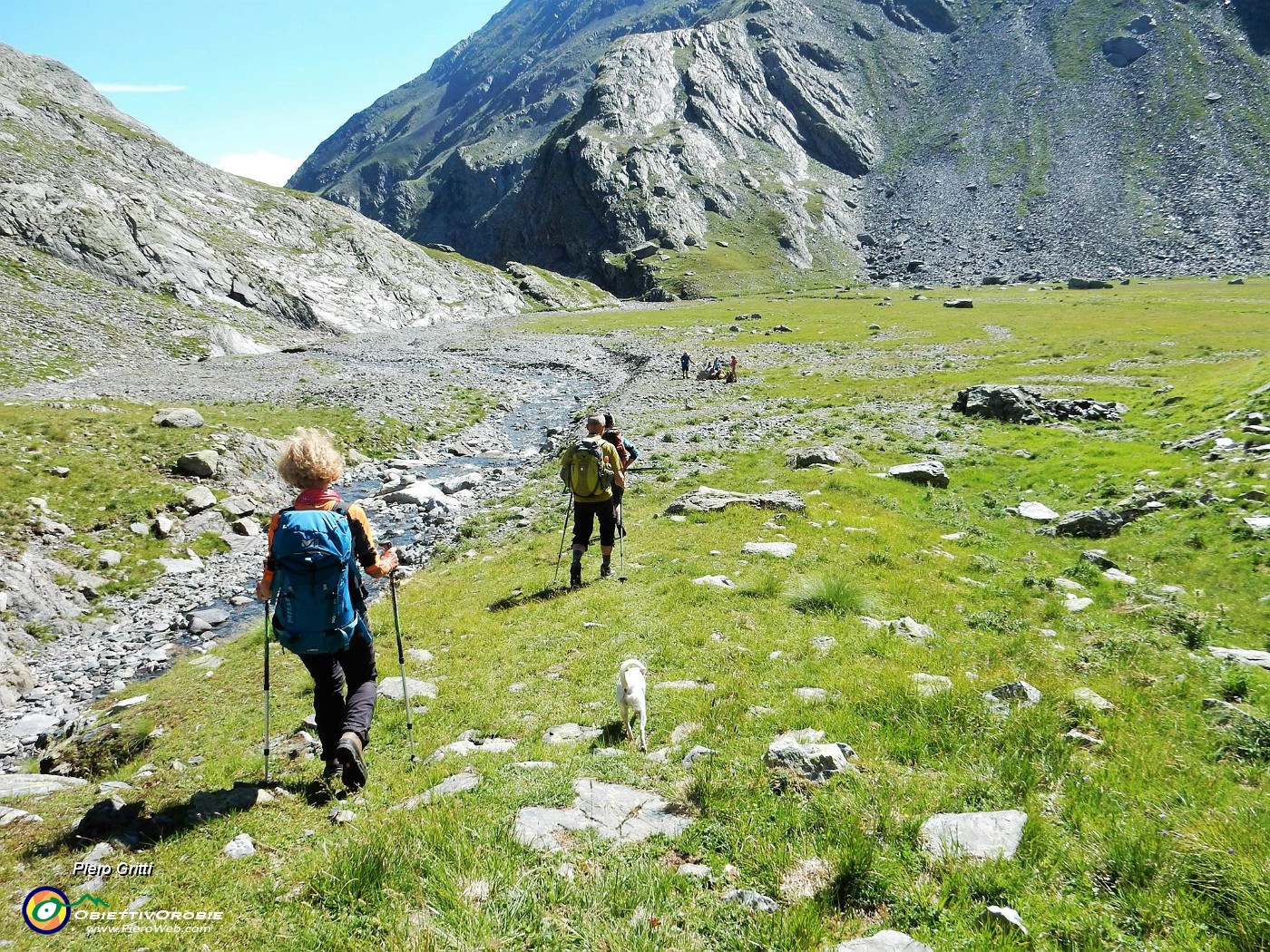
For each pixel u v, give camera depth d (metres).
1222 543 16.47
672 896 4.76
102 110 163.50
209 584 22.30
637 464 29.77
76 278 85.00
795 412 43.38
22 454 26.00
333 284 130.50
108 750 9.63
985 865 4.93
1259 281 170.25
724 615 11.96
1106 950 4.20
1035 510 21.66
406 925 4.42
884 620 11.88
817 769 6.33
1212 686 9.24
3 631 17.81
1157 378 46.59
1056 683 9.05
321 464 6.31
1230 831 5.20
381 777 7.28
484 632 12.38
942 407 42.28
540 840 5.46
